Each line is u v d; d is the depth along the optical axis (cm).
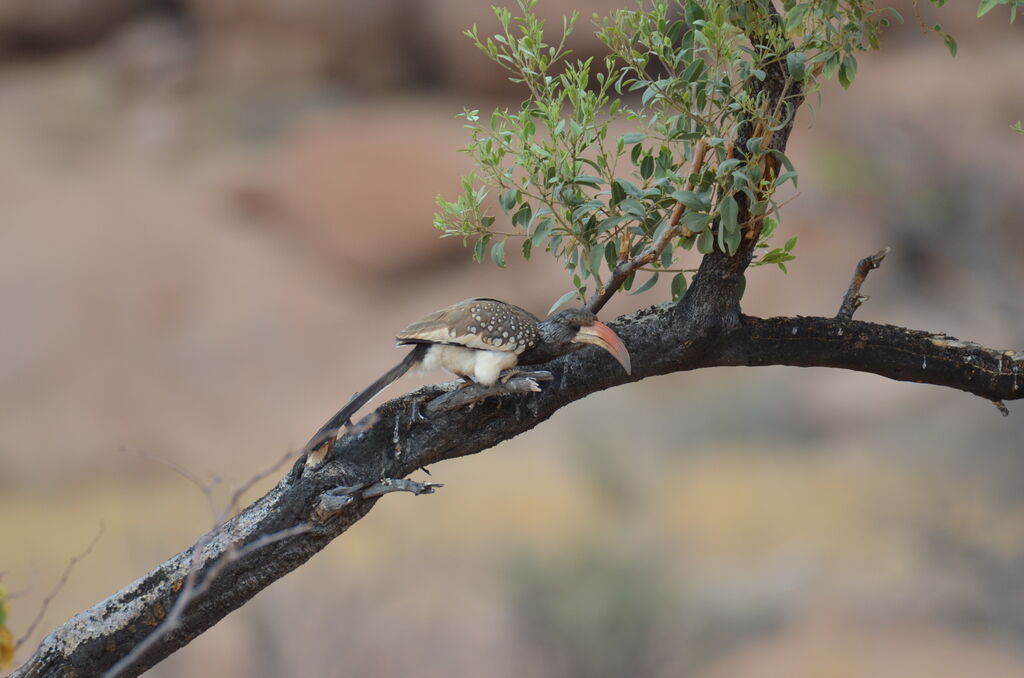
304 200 2669
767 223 291
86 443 2238
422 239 2608
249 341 2458
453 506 1806
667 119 275
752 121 266
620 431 2184
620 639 1254
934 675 1178
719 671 1256
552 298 2433
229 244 2609
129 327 2447
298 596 1259
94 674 276
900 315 2217
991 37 2573
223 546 275
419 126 2723
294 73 2925
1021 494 1570
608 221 268
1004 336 1819
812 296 2309
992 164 2323
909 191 2330
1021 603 1298
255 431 2322
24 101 2884
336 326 2519
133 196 2669
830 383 2262
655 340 295
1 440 2217
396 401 285
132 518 1823
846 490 1766
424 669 1209
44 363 2369
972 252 2100
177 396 2361
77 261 2516
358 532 1642
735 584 1448
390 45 2908
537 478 1967
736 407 2234
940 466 1741
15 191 2641
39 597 1312
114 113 2884
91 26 2980
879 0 1441
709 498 1831
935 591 1363
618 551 1439
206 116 2884
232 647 1220
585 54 2020
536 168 279
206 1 2947
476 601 1346
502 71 2769
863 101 2478
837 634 1292
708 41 255
